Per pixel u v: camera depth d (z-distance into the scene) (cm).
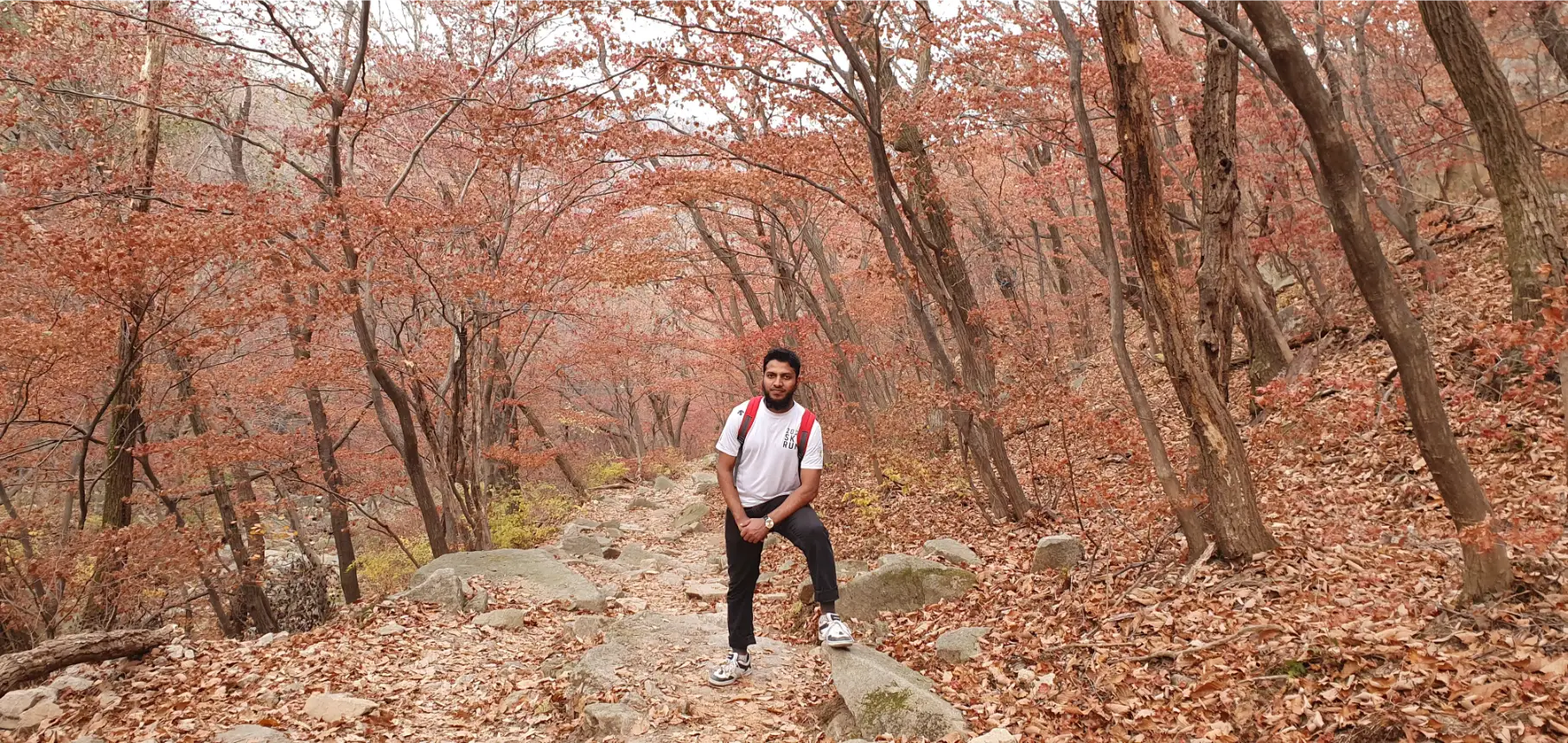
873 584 699
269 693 529
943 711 412
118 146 1052
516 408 1986
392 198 1049
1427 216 1336
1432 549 541
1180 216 1343
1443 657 367
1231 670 415
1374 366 985
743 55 952
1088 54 1162
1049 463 930
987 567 761
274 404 1374
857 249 1406
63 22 1017
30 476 1177
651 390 2422
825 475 1541
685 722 451
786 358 444
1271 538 568
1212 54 748
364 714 501
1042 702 439
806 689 502
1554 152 1030
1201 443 570
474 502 1217
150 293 863
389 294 1141
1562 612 374
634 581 1101
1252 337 1166
